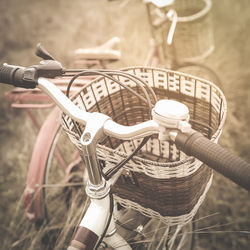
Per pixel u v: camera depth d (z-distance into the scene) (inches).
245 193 76.0
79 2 168.6
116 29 136.5
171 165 30.1
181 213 37.0
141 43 121.6
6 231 74.7
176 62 84.4
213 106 39.5
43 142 60.8
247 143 85.3
